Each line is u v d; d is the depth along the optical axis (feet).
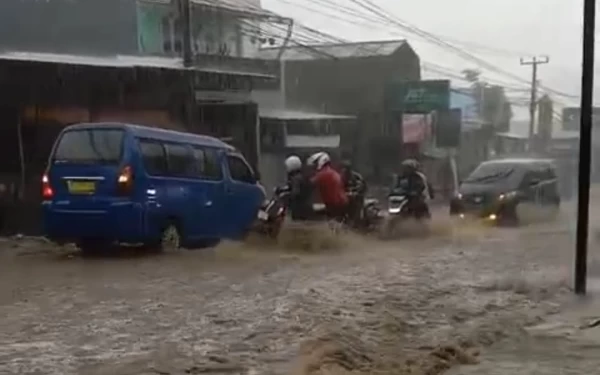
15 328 26.17
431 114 134.31
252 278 37.42
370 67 139.03
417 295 33.37
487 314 29.96
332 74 139.33
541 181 77.82
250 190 51.98
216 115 90.68
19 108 63.41
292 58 139.74
